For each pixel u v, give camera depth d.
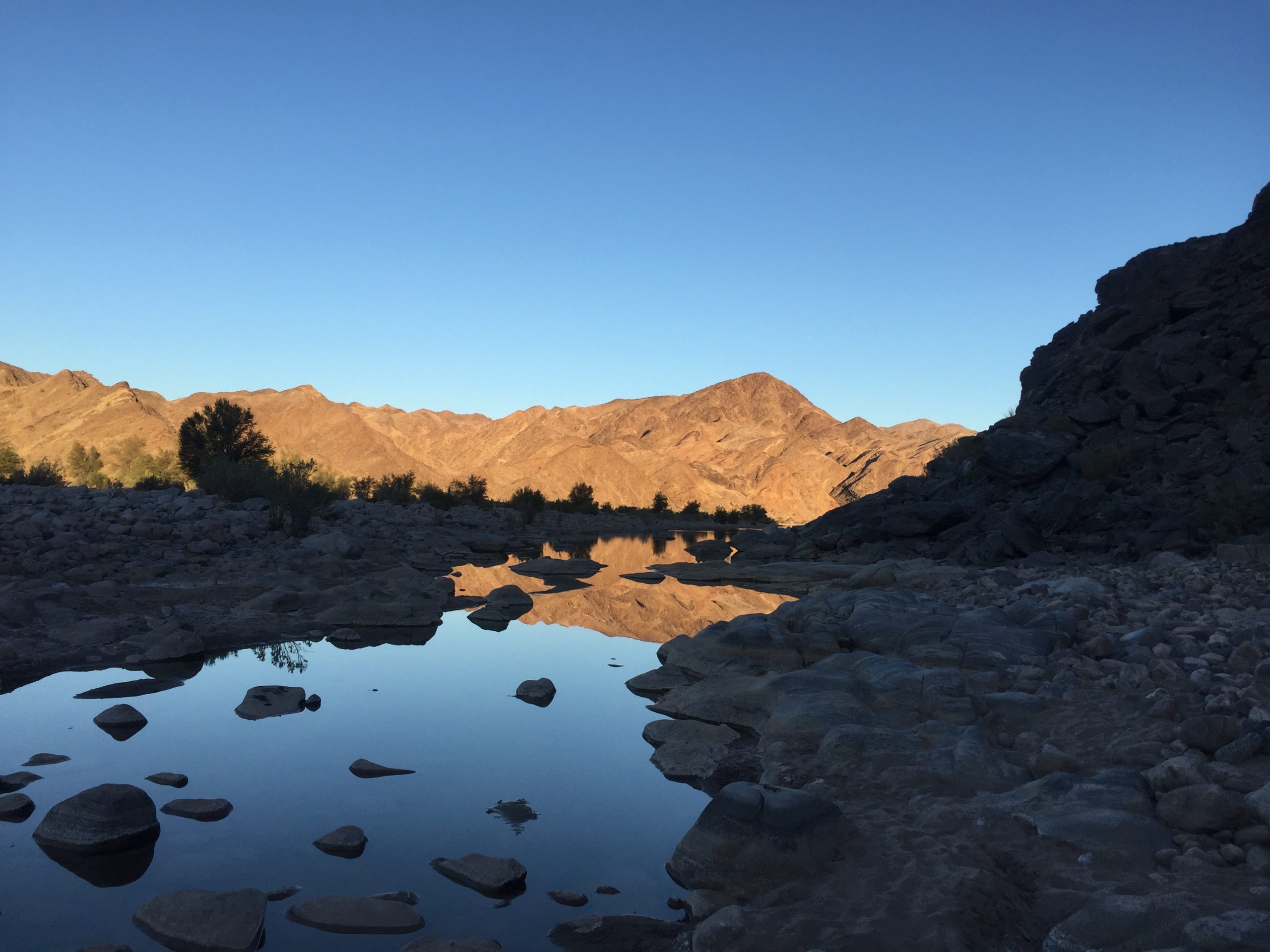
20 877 4.82
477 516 45.72
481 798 6.33
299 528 22.42
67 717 8.07
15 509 18.78
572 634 13.77
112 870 4.96
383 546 24.92
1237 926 3.59
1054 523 20.22
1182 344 23.83
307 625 13.02
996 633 9.45
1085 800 5.20
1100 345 27.45
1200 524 18.11
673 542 42.41
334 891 4.78
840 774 6.26
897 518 23.97
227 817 5.82
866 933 3.97
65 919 4.34
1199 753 5.93
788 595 19.67
